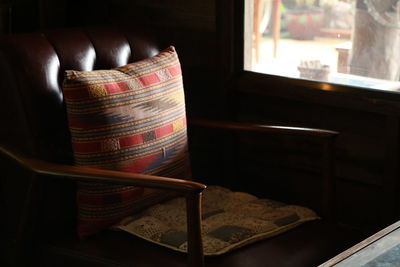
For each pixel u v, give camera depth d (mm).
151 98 2084
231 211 2139
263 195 2721
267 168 2680
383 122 2350
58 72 2080
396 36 2312
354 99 2350
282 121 2588
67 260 1935
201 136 2781
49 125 2033
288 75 2555
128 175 1774
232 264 1811
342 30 2414
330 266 1320
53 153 2049
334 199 2152
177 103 2180
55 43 2105
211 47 2643
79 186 2014
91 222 1998
